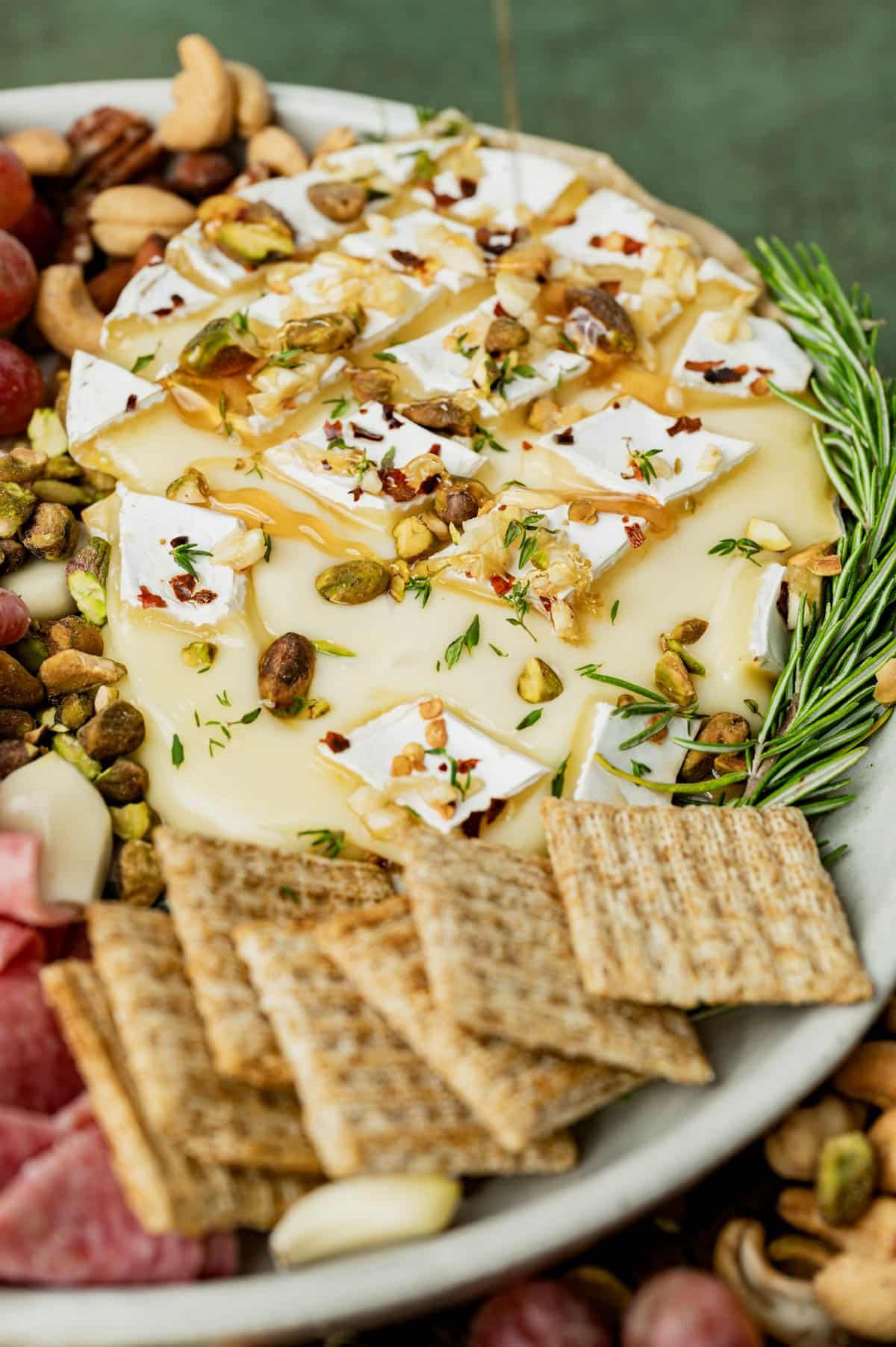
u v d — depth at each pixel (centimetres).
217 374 46
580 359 47
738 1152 38
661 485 45
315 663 43
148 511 44
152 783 42
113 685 43
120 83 52
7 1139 37
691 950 38
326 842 41
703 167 72
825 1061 38
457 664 43
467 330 46
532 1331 37
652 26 81
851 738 42
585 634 43
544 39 80
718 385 47
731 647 43
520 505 44
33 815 41
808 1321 38
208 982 38
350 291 47
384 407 45
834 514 45
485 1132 37
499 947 38
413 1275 36
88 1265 36
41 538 44
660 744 42
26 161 51
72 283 49
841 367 47
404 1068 37
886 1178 39
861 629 44
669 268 48
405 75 76
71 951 41
